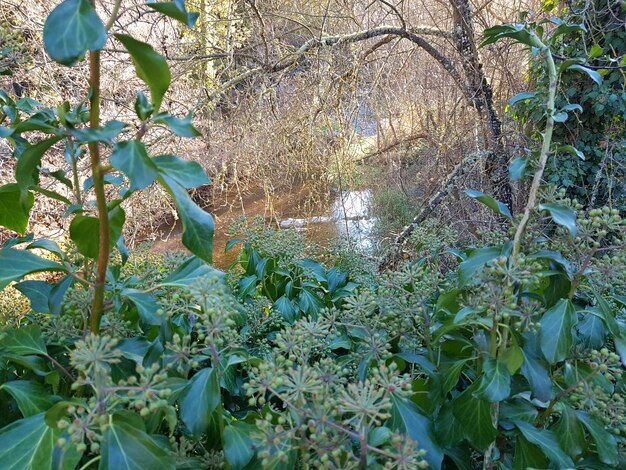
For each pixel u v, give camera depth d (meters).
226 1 4.74
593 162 4.17
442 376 1.19
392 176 6.00
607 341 1.36
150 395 0.73
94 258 1.10
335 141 5.09
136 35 4.54
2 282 0.93
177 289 1.27
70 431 0.69
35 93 3.79
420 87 5.78
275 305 1.94
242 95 5.01
